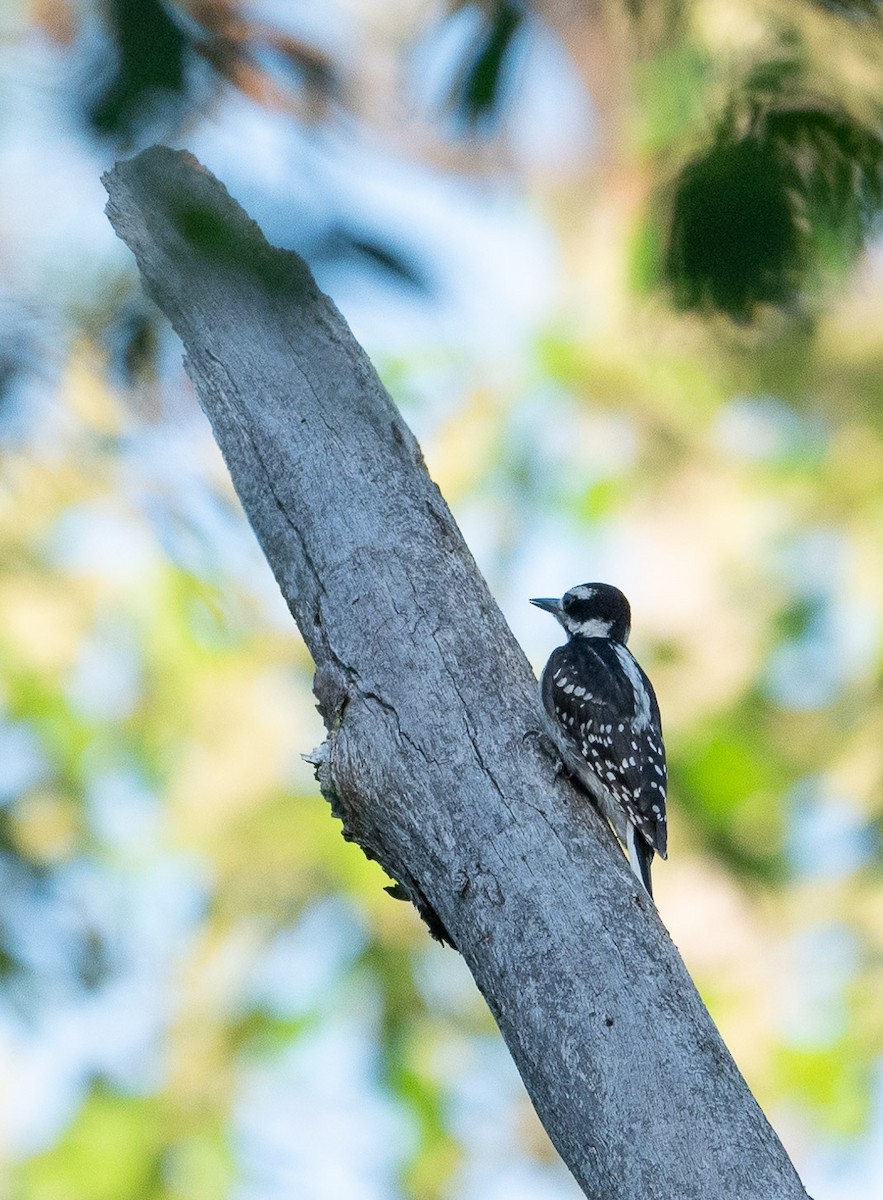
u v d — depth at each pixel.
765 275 5.16
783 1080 15.88
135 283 7.19
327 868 15.99
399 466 8.52
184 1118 15.24
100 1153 14.93
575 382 16.55
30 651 15.83
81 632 15.84
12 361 7.24
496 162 6.62
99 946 14.95
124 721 16.27
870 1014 15.73
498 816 7.36
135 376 7.79
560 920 7.00
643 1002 6.69
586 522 16.69
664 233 5.27
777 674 16.64
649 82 6.01
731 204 5.09
